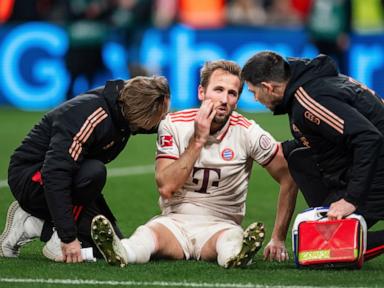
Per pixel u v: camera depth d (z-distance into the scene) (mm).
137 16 56469
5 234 20719
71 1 55500
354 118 18828
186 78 55656
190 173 20344
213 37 55781
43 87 56562
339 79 19469
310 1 57219
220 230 20172
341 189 19734
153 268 19250
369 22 70125
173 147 20391
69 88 55469
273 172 20781
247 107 57062
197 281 18141
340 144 19266
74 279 18281
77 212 20266
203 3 64438
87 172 19719
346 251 18812
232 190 20641
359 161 18828
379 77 56188
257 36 56156
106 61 56562
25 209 20453
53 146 19469
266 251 20672
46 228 20438
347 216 19047
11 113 54938
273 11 59938
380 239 19703
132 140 46406
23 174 20266
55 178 19359
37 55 56375
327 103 19000
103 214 20828
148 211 27703
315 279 18359
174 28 56094
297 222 19297
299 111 19266
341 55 56469
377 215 19719
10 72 56469
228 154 20453
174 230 20219
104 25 56094
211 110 19906
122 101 19688
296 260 19203
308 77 19281
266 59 19453
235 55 55938
